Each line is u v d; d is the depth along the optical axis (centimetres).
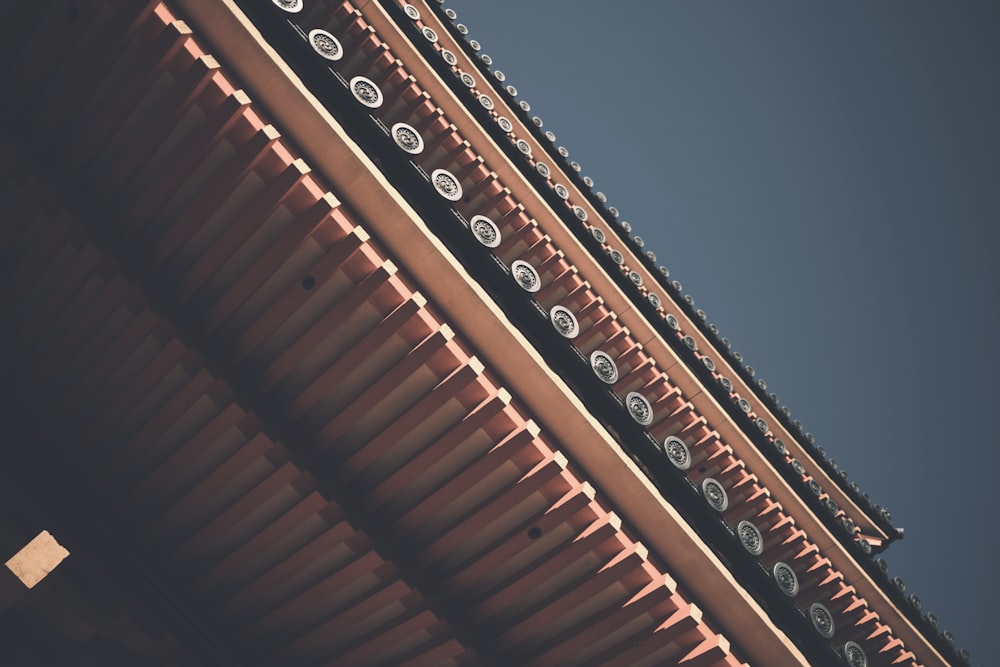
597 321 1398
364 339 862
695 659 852
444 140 1357
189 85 844
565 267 1385
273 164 848
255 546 944
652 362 1391
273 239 873
